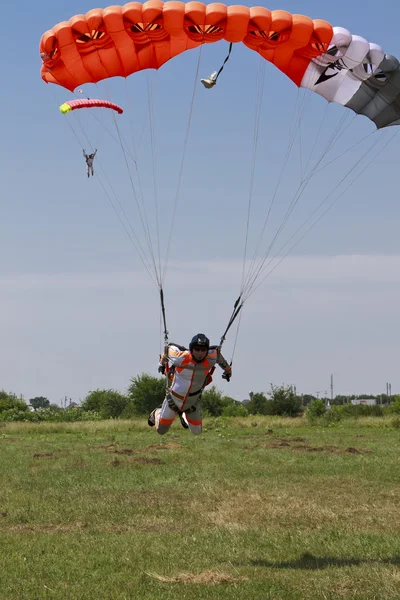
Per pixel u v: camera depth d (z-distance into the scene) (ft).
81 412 182.50
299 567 32.45
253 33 37.19
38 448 86.17
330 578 29.84
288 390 192.95
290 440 96.02
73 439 104.99
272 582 29.27
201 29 36.70
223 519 42.32
